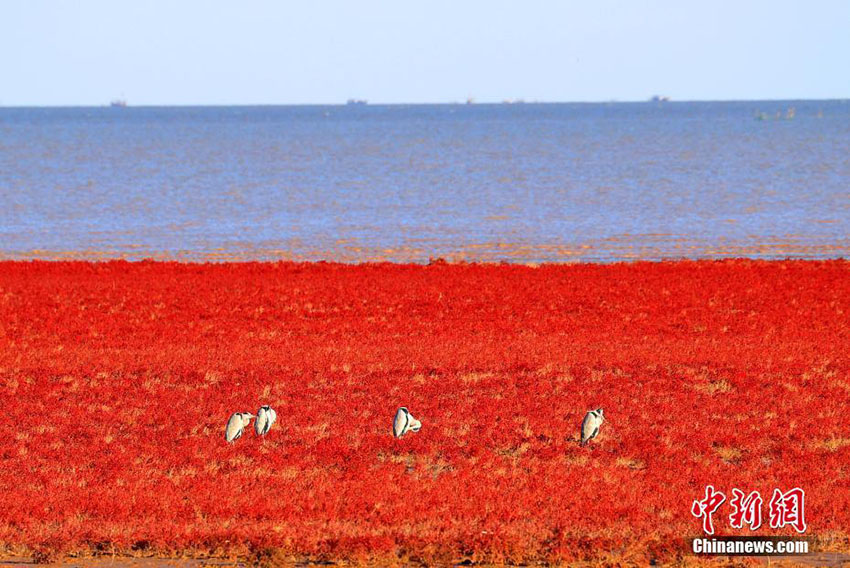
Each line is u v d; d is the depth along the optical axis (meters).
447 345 90.94
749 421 64.25
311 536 42.28
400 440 59.09
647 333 97.75
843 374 77.88
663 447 58.09
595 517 45.31
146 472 53.09
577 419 65.00
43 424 63.88
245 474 52.66
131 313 110.19
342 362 82.69
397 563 39.81
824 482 51.41
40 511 45.81
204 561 40.34
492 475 52.50
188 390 73.56
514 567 39.84
